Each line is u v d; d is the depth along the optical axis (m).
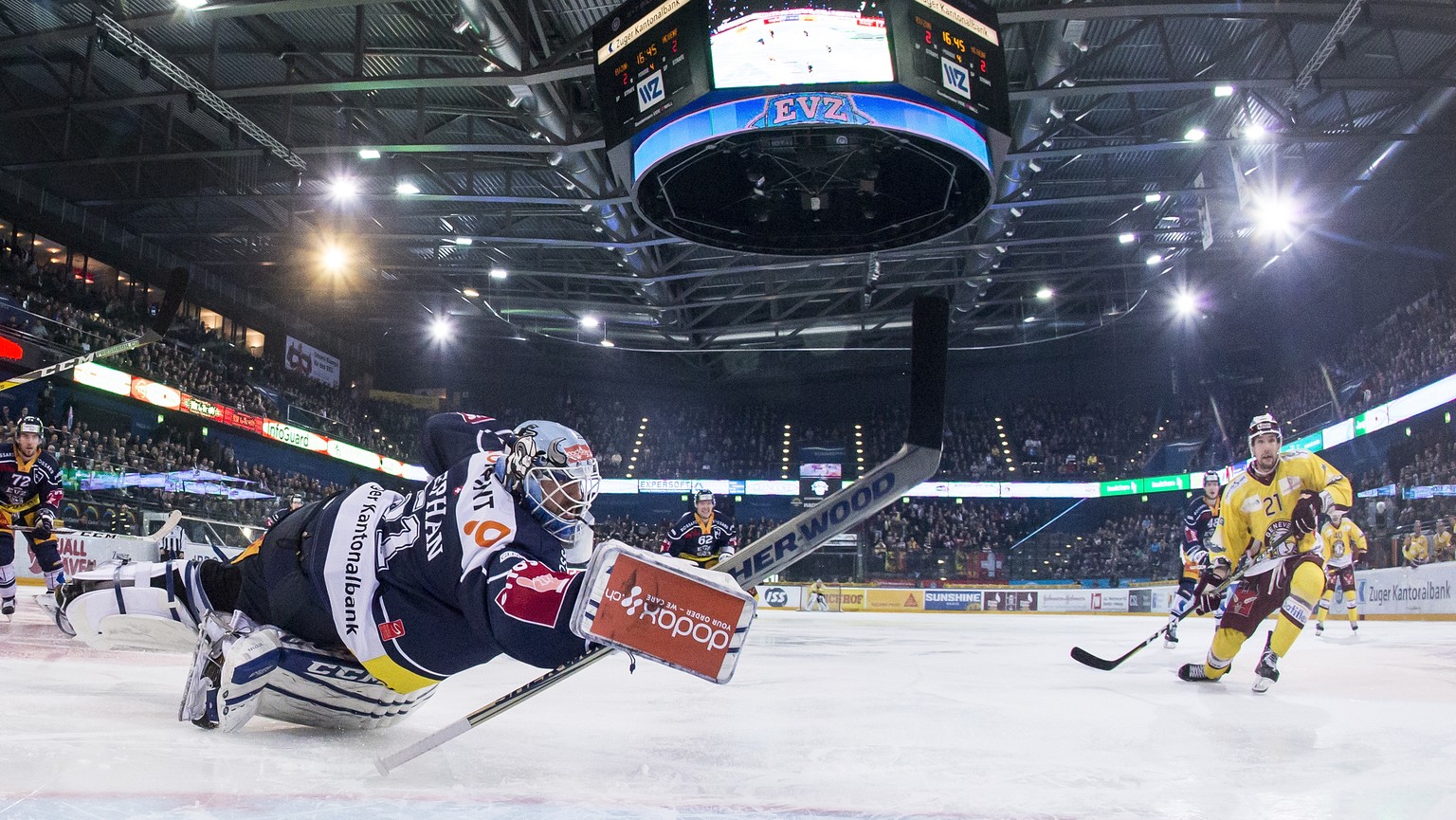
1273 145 20.97
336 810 1.59
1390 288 26.70
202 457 23.39
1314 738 2.74
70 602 2.73
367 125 19.83
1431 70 17.66
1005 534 31.91
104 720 2.40
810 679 4.57
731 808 1.72
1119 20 16.17
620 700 3.44
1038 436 34.12
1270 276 28.86
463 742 2.34
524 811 1.63
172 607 2.68
